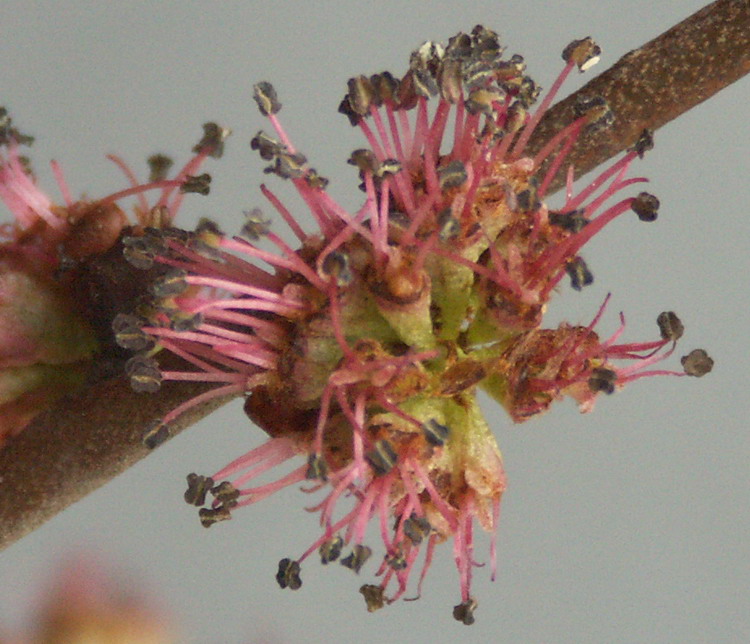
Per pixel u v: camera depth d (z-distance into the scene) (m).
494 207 0.10
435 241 0.10
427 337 0.10
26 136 0.11
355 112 0.10
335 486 0.10
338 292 0.10
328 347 0.10
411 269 0.10
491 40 0.10
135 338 0.10
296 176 0.10
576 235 0.10
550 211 0.10
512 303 0.10
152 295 0.10
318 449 0.10
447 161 0.10
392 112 0.10
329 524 0.10
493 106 0.10
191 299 0.10
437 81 0.10
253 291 0.10
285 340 0.10
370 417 0.10
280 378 0.10
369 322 0.10
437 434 0.10
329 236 0.10
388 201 0.10
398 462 0.10
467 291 0.10
